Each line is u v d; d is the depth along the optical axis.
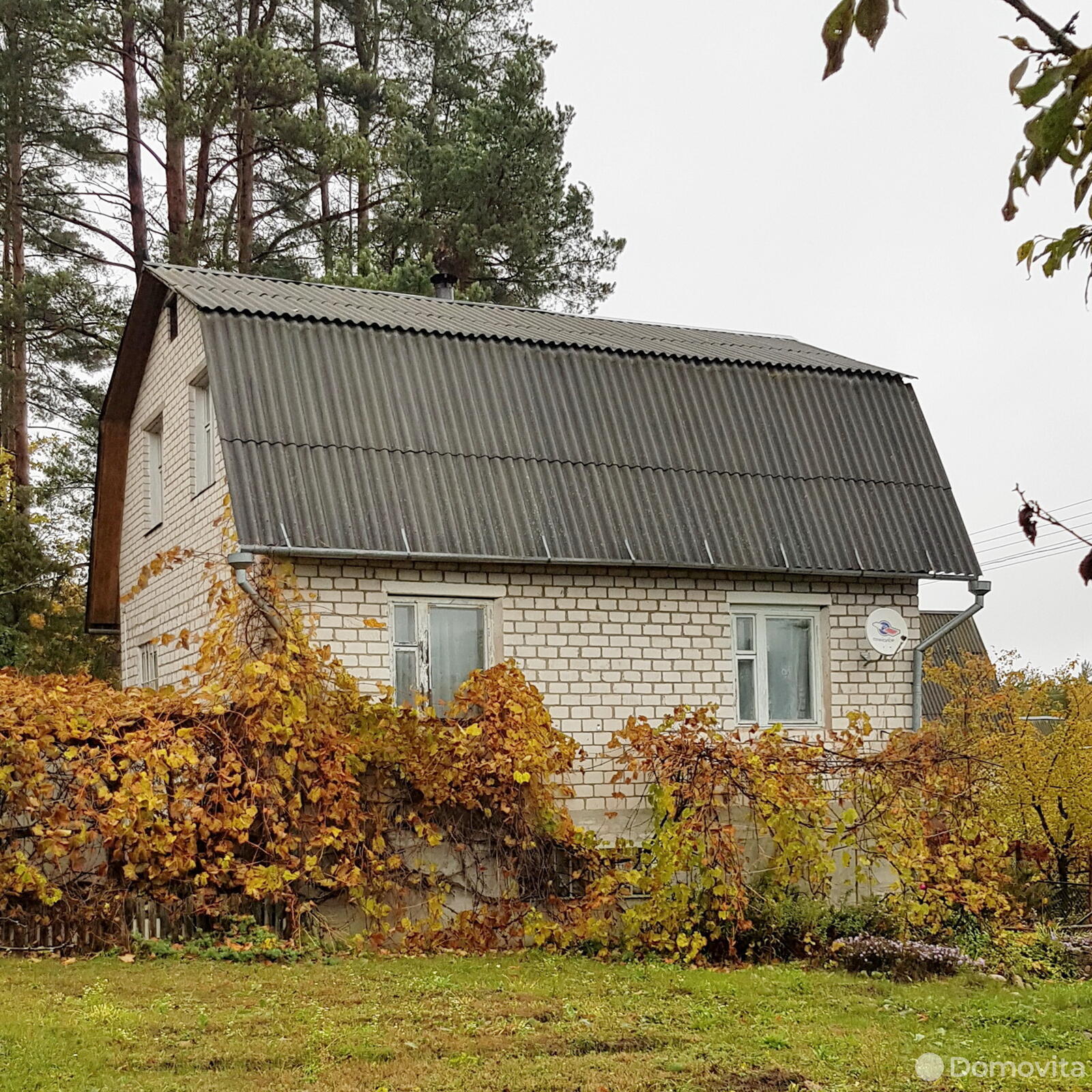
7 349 28.86
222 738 12.31
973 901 14.20
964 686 24.36
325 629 13.55
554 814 13.65
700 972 12.19
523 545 14.13
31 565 25.34
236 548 13.14
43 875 11.45
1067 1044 9.66
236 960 11.55
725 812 14.80
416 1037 9.05
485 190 31.12
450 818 13.39
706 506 15.33
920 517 16.41
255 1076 7.99
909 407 17.39
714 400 16.28
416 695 13.33
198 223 27.91
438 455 14.31
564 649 14.67
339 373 14.44
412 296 19.22
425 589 14.08
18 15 27.23
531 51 33.44
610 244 33.19
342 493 13.55
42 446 29.48
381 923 12.98
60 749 11.66
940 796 14.72
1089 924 18.55
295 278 30.59
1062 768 22.06
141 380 18.80
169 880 12.02
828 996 11.29
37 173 30.30
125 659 19.95
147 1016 9.22
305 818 12.68
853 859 15.16
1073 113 3.42
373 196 31.75
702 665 15.36
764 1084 8.22
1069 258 4.26
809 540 15.62
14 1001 9.36
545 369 15.62
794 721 15.95
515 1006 10.16
